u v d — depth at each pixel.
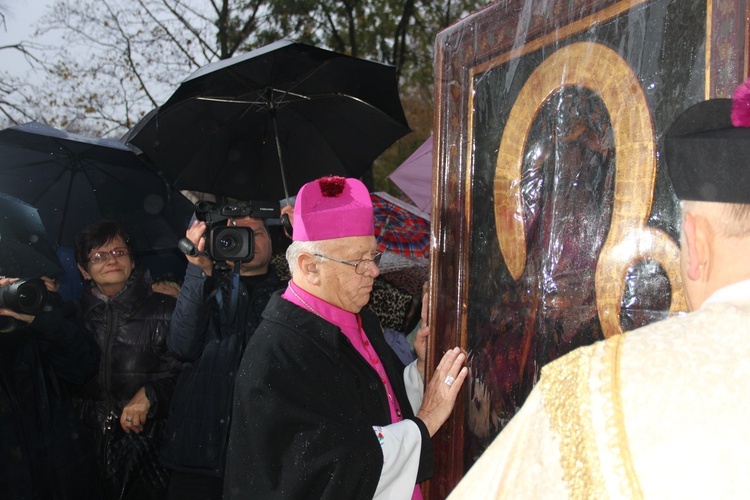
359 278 1.81
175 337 2.52
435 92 1.86
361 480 1.56
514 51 1.57
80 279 3.81
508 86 1.59
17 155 3.53
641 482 0.73
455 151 1.78
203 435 2.39
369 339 1.96
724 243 0.80
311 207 1.82
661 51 1.19
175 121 2.94
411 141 12.28
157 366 2.93
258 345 1.73
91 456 2.72
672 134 0.85
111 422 2.87
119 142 3.75
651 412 0.75
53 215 3.54
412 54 12.23
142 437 2.83
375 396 1.77
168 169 3.00
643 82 1.22
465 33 1.75
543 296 1.43
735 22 1.06
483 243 1.66
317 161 3.13
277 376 1.65
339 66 3.03
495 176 1.62
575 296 1.35
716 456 0.71
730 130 0.79
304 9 11.59
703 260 0.82
